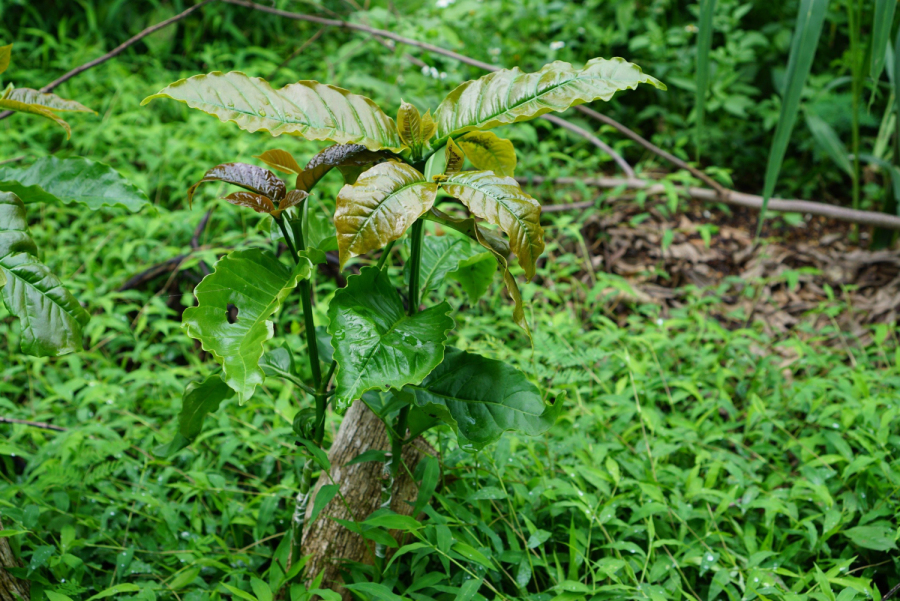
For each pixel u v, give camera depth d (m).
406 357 1.33
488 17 5.15
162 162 3.99
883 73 4.57
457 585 1.80
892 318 3.25
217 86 1.31
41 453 2.16
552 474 2.15
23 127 4.29
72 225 3.47
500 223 1.24
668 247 3.86
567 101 1.36
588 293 3.31
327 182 3.89
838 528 1.97
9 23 5.38
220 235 3.61
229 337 1.27
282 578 1.65
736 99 4.52
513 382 1.51
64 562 1.73
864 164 4.61
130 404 2.55
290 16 3.81
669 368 2.90
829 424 2.31
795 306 3.47
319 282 3.34
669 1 5.04
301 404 2.58
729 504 2.03
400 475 1.75
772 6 5.12
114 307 3.18
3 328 2.92
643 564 1.89
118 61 5.20
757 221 4.30
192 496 2.22
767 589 1.77
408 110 1.39
